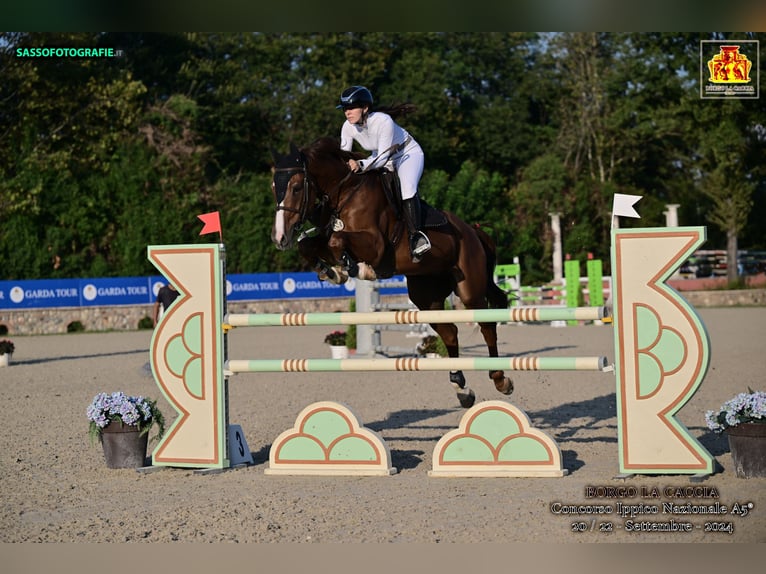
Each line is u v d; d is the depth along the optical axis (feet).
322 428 21.61
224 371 22.21
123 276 98.84
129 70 116.37
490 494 18.86
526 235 122.01
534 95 150.92
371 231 21.42
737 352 48.06
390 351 49.83
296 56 134.92
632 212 19.90
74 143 100.83
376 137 22.08
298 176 20.95
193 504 18.58
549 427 27.50
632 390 19.85
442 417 30.17
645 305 19.76
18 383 42.60
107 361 53.67
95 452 24.89
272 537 15.92
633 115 132.46
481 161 146.30
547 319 20.38
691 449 19.49
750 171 117.39
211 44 131.03
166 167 104.53
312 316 21.53
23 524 17.25
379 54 137.49
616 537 15.67
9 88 97.35
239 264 107.14
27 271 94.48
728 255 114.32
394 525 16.51
